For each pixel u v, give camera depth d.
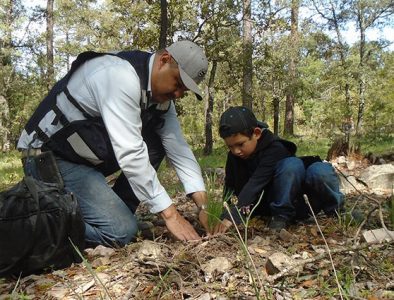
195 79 3.06
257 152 3.46
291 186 3.40
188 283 2.39
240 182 3.73
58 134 3.22
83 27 28.67
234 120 3.33
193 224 3.87
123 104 3.01
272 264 2.38
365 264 2.48
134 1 16.91
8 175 10.88
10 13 25.17
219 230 3.21
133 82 3.04
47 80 24.47
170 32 16.22
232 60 18.27
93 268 2.81
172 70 3.06
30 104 26.73
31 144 3.30
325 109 26.02
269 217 3.86
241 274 2.46
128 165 3.01
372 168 6.43
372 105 22.06
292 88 26.55
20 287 2.62
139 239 3.27
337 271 2.34
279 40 25.30
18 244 2.70
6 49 24.53
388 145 15.57
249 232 3.35
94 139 3.23
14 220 2.69
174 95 3.18
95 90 3.09
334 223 3.56
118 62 3.12
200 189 3.56
